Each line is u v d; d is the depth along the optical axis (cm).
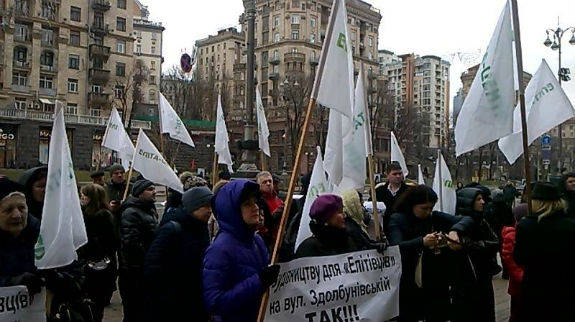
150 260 399
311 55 8675
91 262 568
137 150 812
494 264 561
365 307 446
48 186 378
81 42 6988
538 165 3203
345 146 507
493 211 835
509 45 531
